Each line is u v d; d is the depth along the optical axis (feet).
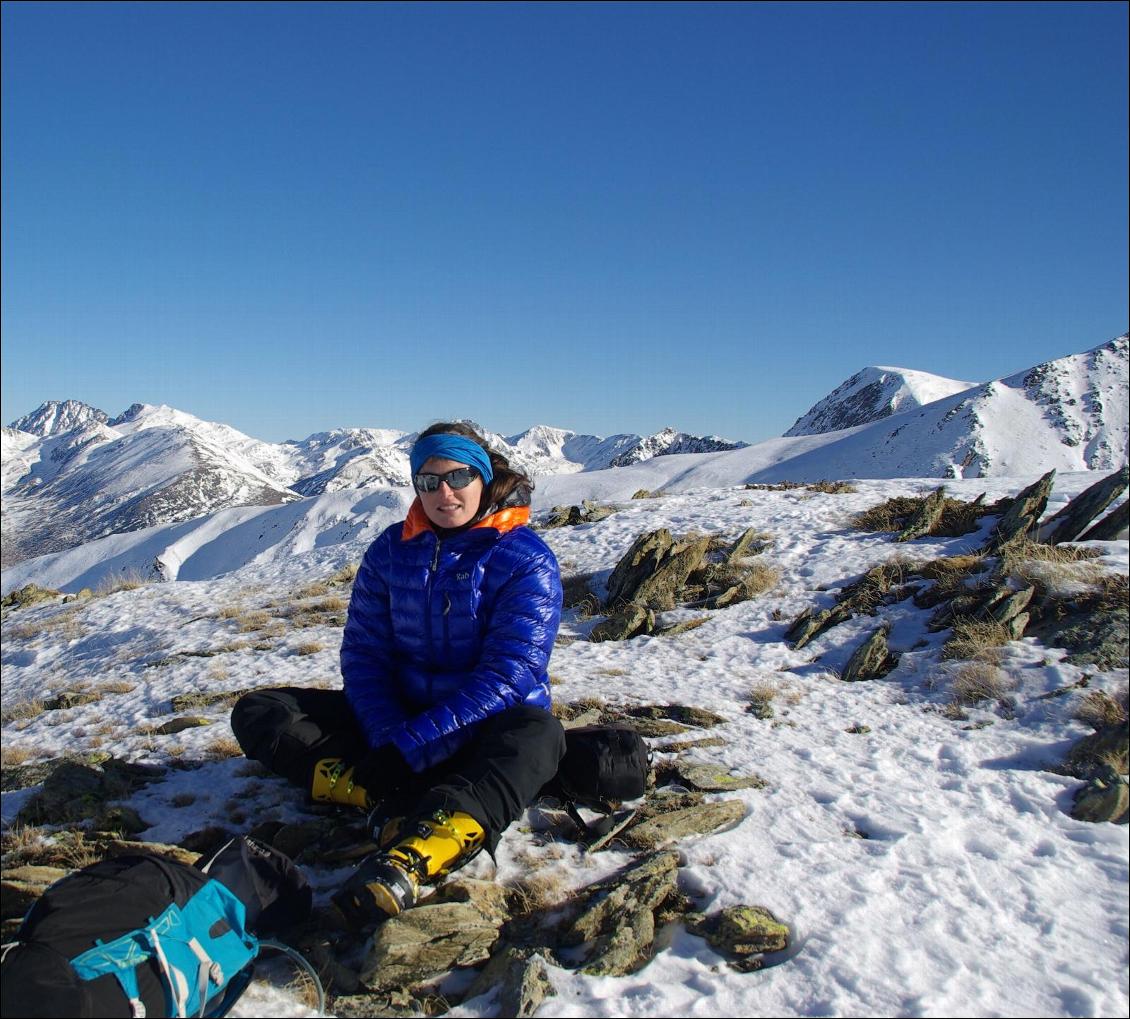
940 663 23.73
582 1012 9.12
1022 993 9.55
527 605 12.57
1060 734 18.29
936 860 12.62
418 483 12.60
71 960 7.67
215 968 8.63
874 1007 9.21
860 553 37.09
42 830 12.84
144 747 17.98
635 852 12.66
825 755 17.43
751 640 29.32
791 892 11.53
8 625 52.11
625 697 22.17
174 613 47.01
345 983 9.59
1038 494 34.71
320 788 12.84
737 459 395.96
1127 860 12.71
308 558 61.52
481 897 10.87
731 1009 9.23
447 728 11.91
